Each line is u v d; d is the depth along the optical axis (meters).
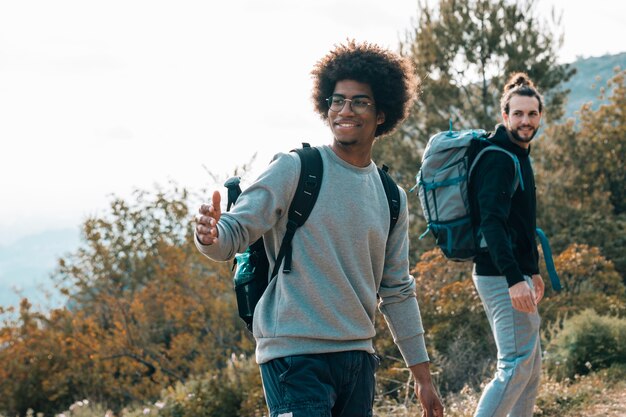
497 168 4.20
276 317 2.82
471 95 17.69
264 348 2.84
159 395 12.62
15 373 13.56
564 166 20.55
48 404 13.55
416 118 17.44
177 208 13.75
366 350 2.90
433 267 11.87
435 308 10.99
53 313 13.94
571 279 12.70
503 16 17.47
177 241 13.78
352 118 2.93
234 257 3.03
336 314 2.82
